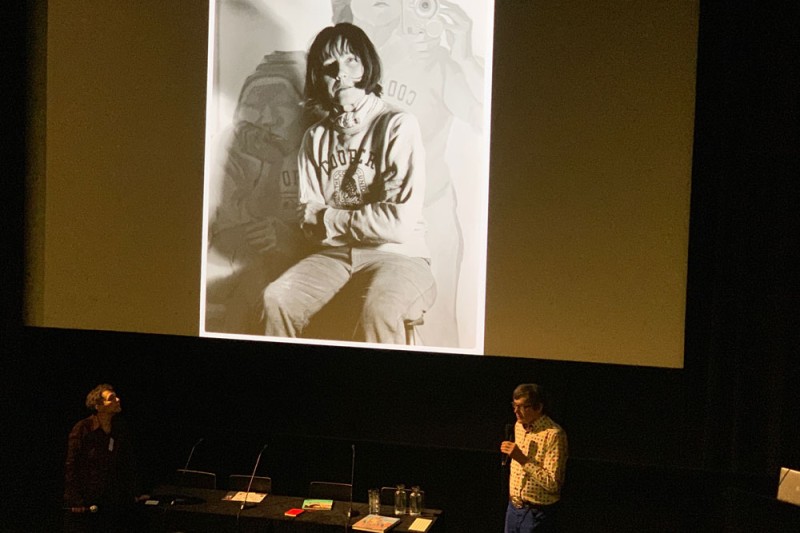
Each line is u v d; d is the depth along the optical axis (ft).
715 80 14.37
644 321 14.92
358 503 15.25
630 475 15.38
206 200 16.98
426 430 16.07
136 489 15.14
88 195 17.63
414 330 15.97
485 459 15.97
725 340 14.51
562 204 15.23
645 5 14.73
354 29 16.17
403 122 15.94
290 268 16.56
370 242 16.14
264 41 16.63
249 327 16.80
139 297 17.43
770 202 14.21
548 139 15.26
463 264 15.72
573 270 15.21
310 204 16.43
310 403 16.63
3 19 17.48
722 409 14.56
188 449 17.42
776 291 14.15
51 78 17.71
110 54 17.43
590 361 15.19
